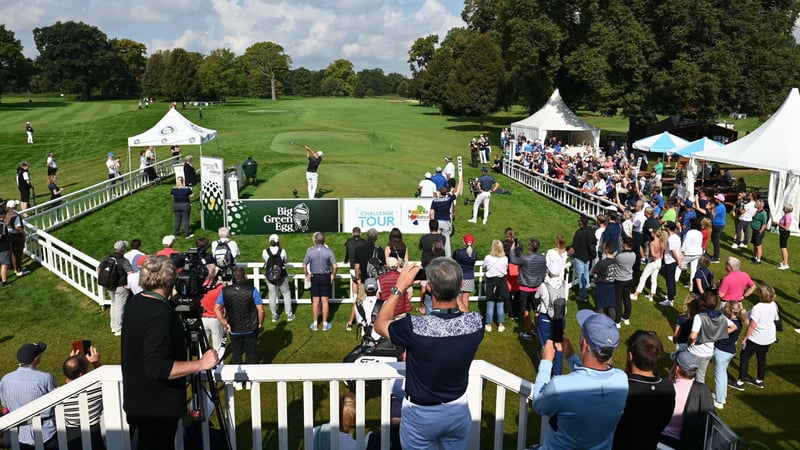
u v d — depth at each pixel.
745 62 30.95
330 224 17.48
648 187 21.55
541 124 34.50
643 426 3.43
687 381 5.55
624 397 3.08
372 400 7.53
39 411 3.75
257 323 8.46
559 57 36.38
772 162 18.55
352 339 10.52
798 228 19.58
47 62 99.19
